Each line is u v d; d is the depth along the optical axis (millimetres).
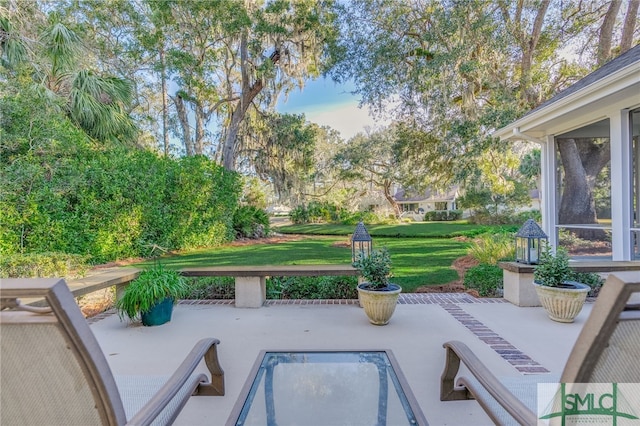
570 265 3811
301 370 2139
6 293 850
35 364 967
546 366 2463
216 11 10969
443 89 9211
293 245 10578
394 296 3320
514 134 5633
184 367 1548
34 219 6215
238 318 3668
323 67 11695
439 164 11461
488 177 10883
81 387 992
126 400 1606
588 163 4969
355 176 17828
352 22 10633
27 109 5941
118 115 8414
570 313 3338
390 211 22531
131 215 7953
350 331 3240
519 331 3178
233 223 12281
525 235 4090
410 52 10102
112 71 11656
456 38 9211
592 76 5363
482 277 4730
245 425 1644
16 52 6746
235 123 13156
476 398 1602
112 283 3641
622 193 4273
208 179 10188
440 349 2799
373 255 3607
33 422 1027
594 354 889
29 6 7512
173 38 12156
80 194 7008
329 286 4523
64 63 7750
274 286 4578
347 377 2068
